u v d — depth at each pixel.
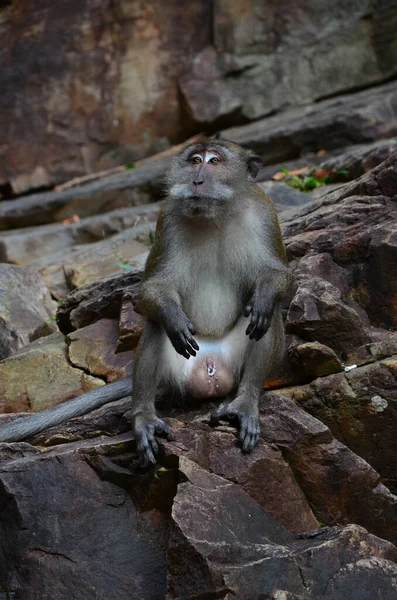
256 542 6.95
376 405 8.17
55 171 19.42
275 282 7.92
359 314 9.23
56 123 19.36
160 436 7.55
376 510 7.70
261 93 19.31
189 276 8.28
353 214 9.92
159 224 8.45
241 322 8.34
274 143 17.61
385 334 8.93
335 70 19.17
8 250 16.42
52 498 7.40
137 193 18.02
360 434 8.28
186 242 8.26
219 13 19.20
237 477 7.36
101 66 19.36
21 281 12.57
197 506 6.82
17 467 7.51
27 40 19.19
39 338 11.46
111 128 19.52
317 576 6.57
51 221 18.20
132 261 12.75
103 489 7.52
